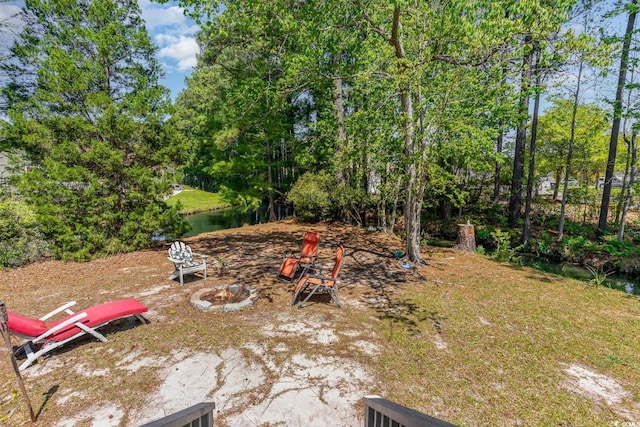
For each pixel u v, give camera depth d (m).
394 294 5.45
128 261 7.46
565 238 10.73
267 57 11.98
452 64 6.27
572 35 5.05
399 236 10.91
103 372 3.17
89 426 2.47
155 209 8.45
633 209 14.85
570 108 11.77
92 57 8.12
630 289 7.38
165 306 4.79
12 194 7.88
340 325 4.23
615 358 3.52
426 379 3.11
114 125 7.74
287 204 18.23
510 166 16.45
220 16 5.98
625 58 8.88
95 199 7.61
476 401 2.80
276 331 4.04
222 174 15.25
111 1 8.02
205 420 1.77
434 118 6.64
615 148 11.02
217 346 3.66
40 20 7.96
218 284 5.84
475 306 4.96
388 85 7.15
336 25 6.42
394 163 9.54
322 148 14.13
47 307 4.82
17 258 7.11
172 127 8.58
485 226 13.51
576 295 5.53
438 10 6.26
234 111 12.61
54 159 7.18
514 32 5.19
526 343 3.83
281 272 6.18
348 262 7.58
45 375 3.13
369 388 2.96
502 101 7.01
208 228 16.38
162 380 3.05
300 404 2.74
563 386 3.04
